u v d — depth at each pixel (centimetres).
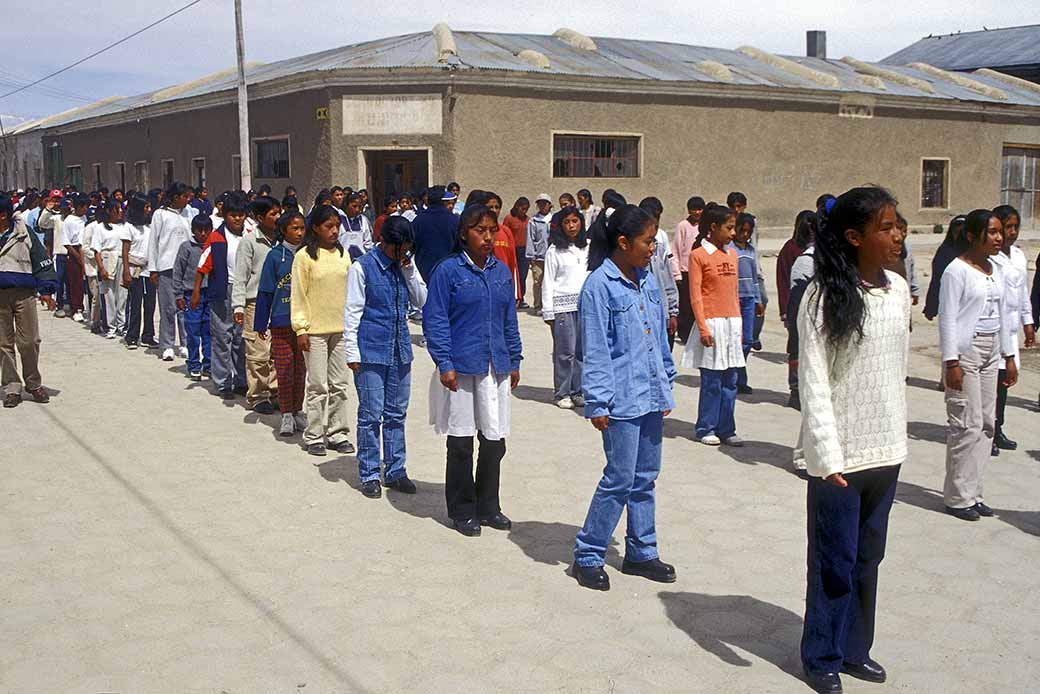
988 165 3136
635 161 2433
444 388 579
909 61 4919
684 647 443
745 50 3108
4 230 878
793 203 2698
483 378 575
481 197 1030
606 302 487
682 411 892
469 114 2166
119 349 1202
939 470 716
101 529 582
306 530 584
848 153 2792
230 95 2547
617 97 2356
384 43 2575
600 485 504
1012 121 3181
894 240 391
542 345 1237
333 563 534
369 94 2169
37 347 902
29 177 4191
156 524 591
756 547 564
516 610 479
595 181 2348
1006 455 757
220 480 677
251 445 768
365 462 647
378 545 561
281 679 410
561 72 2259
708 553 554
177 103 2820
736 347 762
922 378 1046
